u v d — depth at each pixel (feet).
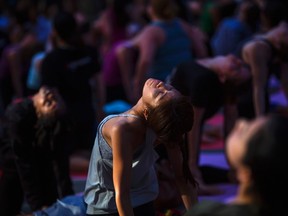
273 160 8.52
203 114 21.63
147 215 14.35
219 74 21.13
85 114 24.88
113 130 12.98
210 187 22.39
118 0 40.93
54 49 24.13
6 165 18.71
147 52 27.63
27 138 17.48
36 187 17.76
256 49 21.85
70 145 17.89
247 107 24.54
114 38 41.22
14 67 34.01
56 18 23.99
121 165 12.89
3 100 35.19
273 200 8.74
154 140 13.51
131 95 32.71
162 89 13.20
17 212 19.44
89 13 61.82
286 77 23.70
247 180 8.87
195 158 21.74
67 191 17.90
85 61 24.72
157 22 27.96
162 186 19.04
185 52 28.25
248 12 37.32
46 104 17.12
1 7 53.01
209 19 48.62
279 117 8.83
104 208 14.21
